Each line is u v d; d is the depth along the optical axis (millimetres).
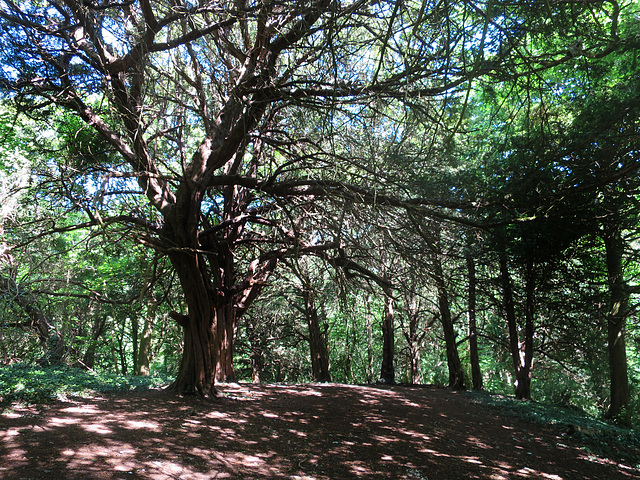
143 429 7652
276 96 9258
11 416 7531
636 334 18578
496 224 9141
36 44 9297
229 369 14422
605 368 17344
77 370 14469
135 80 10336
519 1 5375
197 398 10758
